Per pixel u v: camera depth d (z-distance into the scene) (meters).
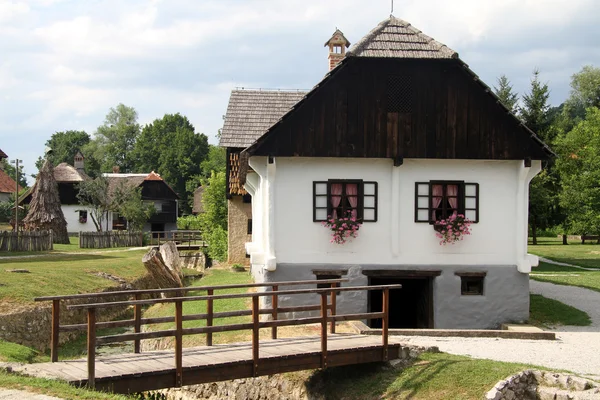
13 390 9.03
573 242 54.97
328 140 18.05
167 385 10.79
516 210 18.58
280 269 18.11
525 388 11.59
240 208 33.56
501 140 18.39
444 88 18.41
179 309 10.95
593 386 11.16
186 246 46.00
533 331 16.23
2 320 19.05
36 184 51.31
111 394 9.46
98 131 116.56
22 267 28.47
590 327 17.73
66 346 20.53
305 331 16.05
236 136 31.94
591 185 46.84
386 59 18.09
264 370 11.72
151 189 76.69
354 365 13.39
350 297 18.20
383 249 18.31
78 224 68.56
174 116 110.56
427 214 18.42
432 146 18.25
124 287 28.30
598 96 81.88
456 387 11.48
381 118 18.22
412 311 21.08
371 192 18.39
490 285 18.39
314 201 18.23
